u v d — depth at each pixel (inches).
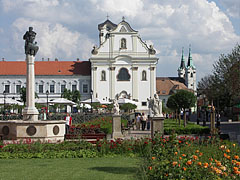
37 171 592.7
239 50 2237.9
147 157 633.0
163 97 5034.5
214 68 2383.1
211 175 431.8
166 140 679.1
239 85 2140.7
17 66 3934.5
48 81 3875.5
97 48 3786.9
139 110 3750.0
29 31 1046.4
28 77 1050.7
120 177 535.2
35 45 1047.6
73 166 643.5
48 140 927.0
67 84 3882.9
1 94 3833.7
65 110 3595.0
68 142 864.9
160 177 444.1
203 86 3814.0
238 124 2174.0
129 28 3801.7
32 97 1051.9
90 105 3102.9
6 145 835.4
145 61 3786.9
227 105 2608.3
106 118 1807.3
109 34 3809.1
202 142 723.4
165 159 518.3
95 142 911.7
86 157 775.7
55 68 3939.5
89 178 530.9
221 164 494.3
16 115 2014.0
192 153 560.7
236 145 691.4
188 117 2780.5
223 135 1040.8
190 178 427.5
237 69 2137.1
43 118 1701.5
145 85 3786.9
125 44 3801.7
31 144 821.2
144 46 3804.1
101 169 608.1
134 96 3782.0
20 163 684.7
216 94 2422.5
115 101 1267.2
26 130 981.8
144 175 473.7
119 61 3789.4
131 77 3784.5
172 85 5157.5
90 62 4028.1
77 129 1235.2
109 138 1219.2
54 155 777.6
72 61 4060.0
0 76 3836.1
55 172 581.9
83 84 3885.3
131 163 677.9
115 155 795.4
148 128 1828.2
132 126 1839.3
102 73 3786.9
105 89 3782.0
